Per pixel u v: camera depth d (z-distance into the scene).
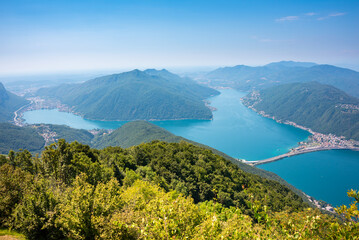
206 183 71.12
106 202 21.22
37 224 21.48
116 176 54.69
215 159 106.38
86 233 18.80
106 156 69.25
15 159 46.66
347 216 8.23
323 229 9.05
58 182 29.70
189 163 86.38
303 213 14.46
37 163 39.38
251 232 11.08
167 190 58.44
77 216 19.16
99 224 18.59
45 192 23.36
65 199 22.91
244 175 100.50
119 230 17.89
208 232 13.41
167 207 13.15
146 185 34.88
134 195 25.55
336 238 8.25
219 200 60.81
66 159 38.78
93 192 22.17
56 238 21.50
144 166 73.12
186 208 18.56
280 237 10.16
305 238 9.04
